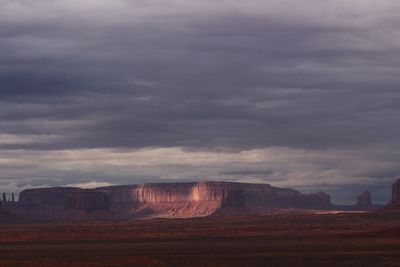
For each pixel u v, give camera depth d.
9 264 108.38
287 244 150.38
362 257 114.25
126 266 105.38
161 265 105.44
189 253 127.88
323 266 101.25
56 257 121.88
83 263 109.69
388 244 145.75
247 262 108.06
